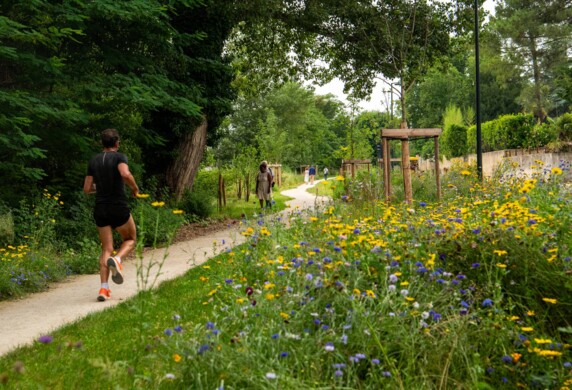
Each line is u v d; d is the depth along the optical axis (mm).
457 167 22578
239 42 27688
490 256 4969
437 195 15242
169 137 20203
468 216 6629
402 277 4926
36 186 14641
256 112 65062
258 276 6281
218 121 21375
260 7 20906
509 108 71188
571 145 25406
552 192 8922
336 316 4113
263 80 30188
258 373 3303
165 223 14656
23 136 12039
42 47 14805
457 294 4426
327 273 4832
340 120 31359
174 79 18594
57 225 12938
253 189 34594
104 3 13883
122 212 7273
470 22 23781
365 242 5594
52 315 6594
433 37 23141
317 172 83250
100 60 15906
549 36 51969
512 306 4141
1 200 12688
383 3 22641
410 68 22203
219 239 13992
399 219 7395
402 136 14695
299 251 6188
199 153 20984
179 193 20516
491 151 31594
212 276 7074
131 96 14484
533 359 3580
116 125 16594
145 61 16266
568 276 4426
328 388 3135
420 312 4148
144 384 3621
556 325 4230
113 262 7043
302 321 4000
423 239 5617
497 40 53812
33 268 9469
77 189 15133
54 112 13188
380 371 3518
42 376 3996
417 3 21969
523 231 5266
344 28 23516
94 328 5422
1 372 4145
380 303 4113
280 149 55938
